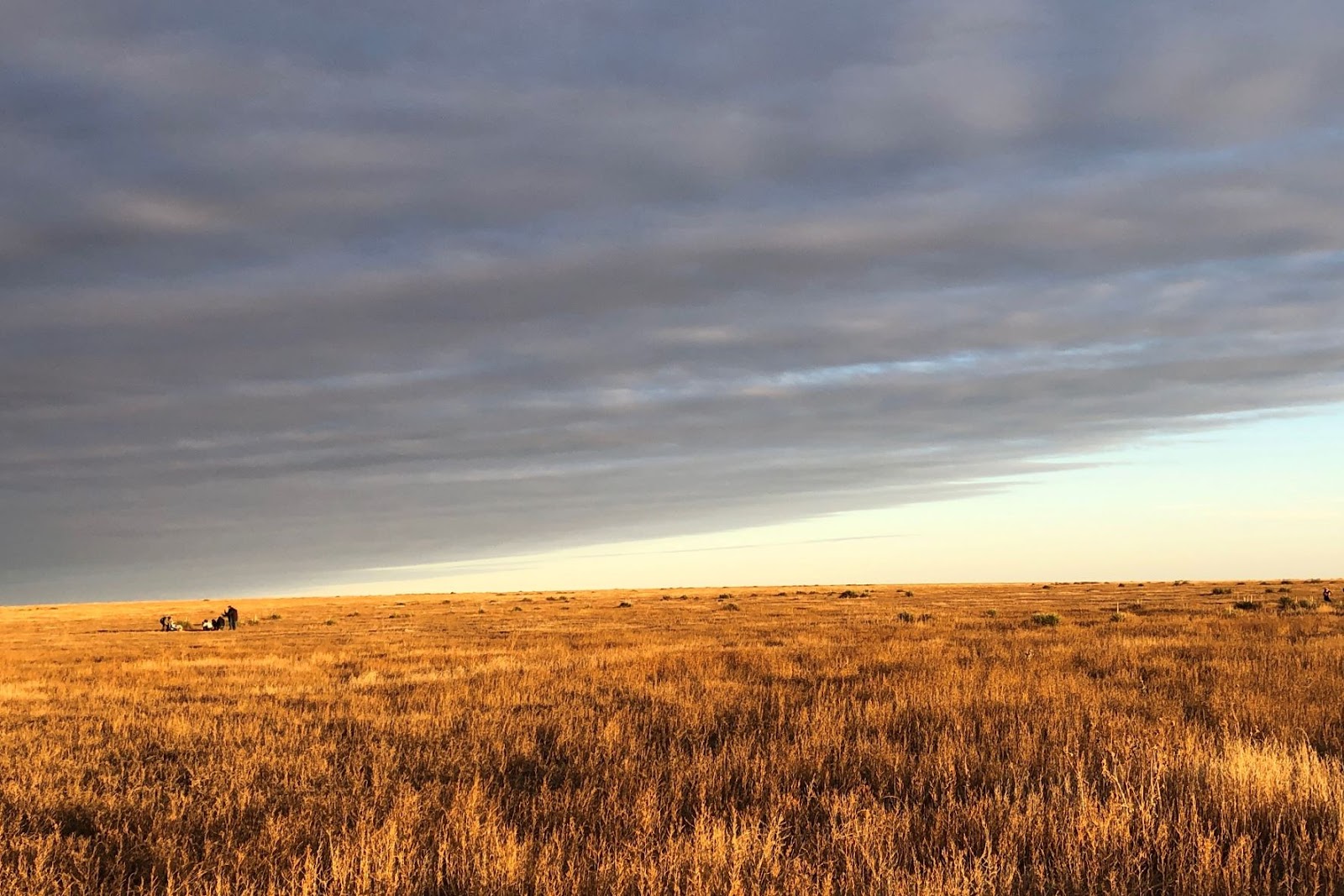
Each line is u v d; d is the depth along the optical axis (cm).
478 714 1207
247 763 884
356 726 1145
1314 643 1989
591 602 7731
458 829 619
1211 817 623
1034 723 994
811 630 3234
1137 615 3903
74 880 569
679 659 2016
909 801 727
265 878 573
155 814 724
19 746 1036
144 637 4216
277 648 2992
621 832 651
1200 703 1188
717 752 955
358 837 605
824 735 964
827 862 554
